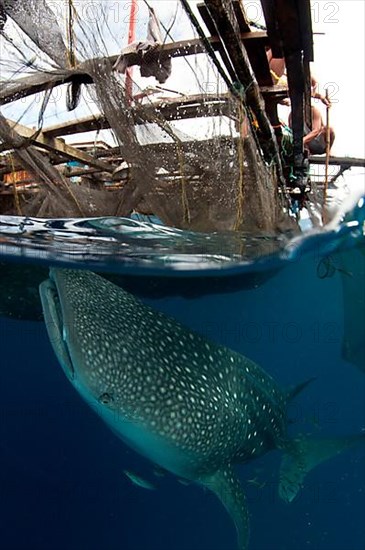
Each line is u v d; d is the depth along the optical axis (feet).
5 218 19.84
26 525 27.25
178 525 33.55
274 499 37.63
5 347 37.86
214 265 26.32
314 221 24.45
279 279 39.58
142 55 12.10
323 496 38.83
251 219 19.77
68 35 11.18
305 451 18.79
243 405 15.83
